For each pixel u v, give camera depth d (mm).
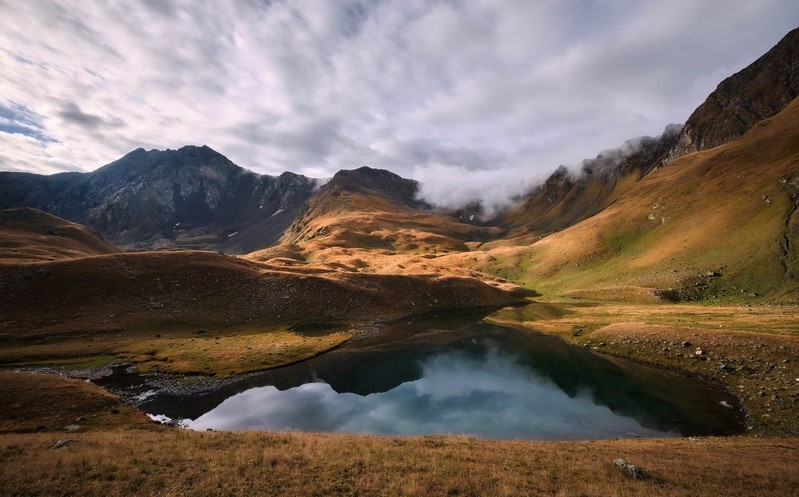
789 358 47094
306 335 89125
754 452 25656
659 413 41219
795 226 105125
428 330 96875
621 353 64438
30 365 62406
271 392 53812
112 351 70062
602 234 181625
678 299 106875
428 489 18516
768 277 96812
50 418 38188
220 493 18078
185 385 55938
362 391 54062
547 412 44094
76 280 94438
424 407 47250
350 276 135250
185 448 25203
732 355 52438
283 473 20672
